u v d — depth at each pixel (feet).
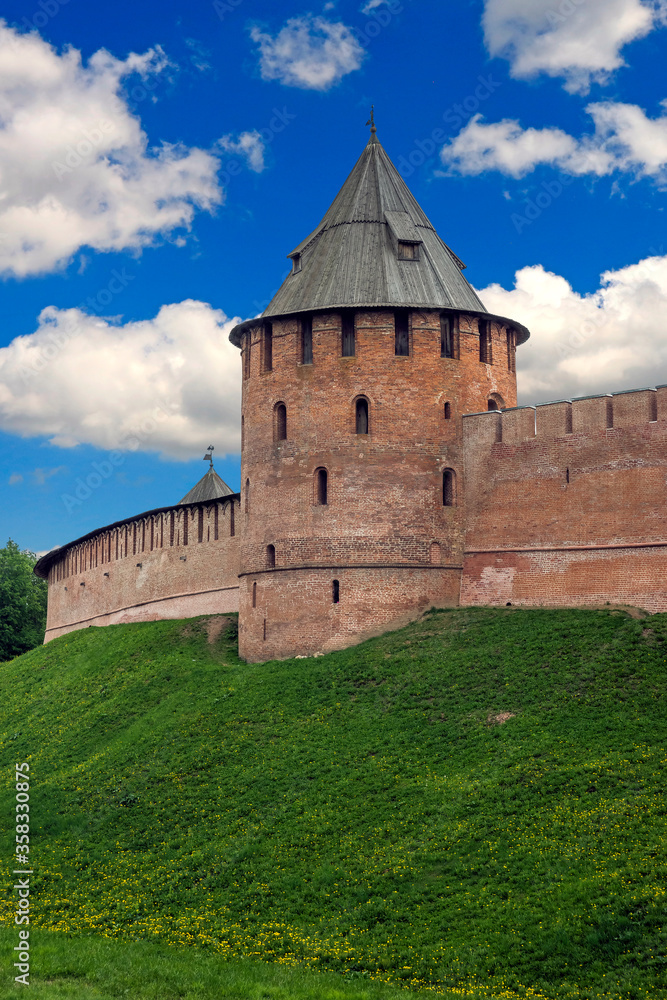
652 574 127.54
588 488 135.64
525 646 127.54
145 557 214.48
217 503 193.88
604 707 110.42
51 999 81.35
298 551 151.43
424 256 161.17
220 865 106.83
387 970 83.56
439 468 150.51
